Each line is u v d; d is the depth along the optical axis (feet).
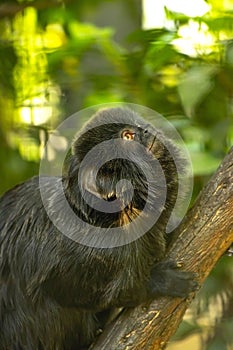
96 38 32.94
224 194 23.73
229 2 32.58
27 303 26.30
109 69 33.12
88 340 27.14
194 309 33.50
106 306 25.03
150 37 32.04
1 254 26.71
